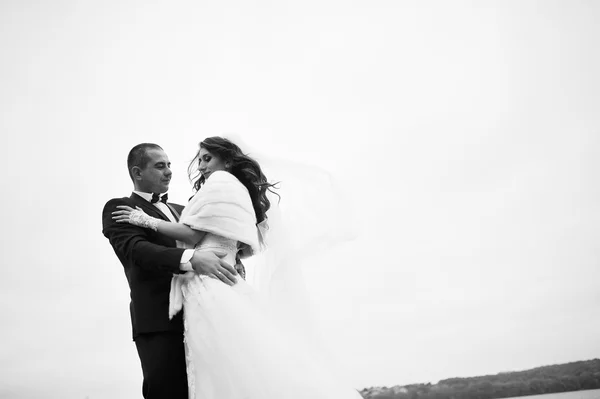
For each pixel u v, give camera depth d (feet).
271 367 7.64
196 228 8.87
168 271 8.70
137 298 8.86
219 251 9.06
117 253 9.48
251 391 7.55
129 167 10.11
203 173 10.27
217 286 8.51
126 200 9.67
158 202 10.09
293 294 9.89
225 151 10.12
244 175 10.09
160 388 8.44
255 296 8.89
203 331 8.20
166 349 8.61
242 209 9.21
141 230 9.11
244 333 7.93
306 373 7.77
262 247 10.35
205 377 8.09
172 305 8.68
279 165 10.91
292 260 10.12
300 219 10.70
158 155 10.00
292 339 8.75
